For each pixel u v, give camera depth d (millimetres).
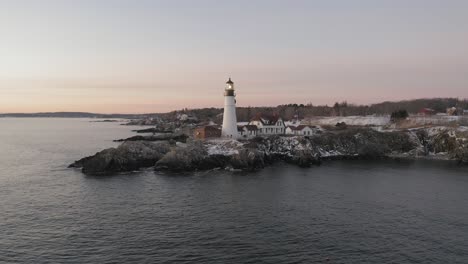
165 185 60844
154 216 44844
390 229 40531
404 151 100938
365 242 36969
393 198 53094
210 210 47344
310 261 32844
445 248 35625
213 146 82875
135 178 66250
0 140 151000
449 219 43812
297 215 45312
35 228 40719
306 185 61375
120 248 35531
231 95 98562
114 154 73625
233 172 72938
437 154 97562
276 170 75812
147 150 78625
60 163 83688
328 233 39375
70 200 51719
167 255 33969
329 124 144125
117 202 50781
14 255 34062
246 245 36219
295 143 94938
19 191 56688
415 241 37281
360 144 100438
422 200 52062
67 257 33656
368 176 69438
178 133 156625
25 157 94438
